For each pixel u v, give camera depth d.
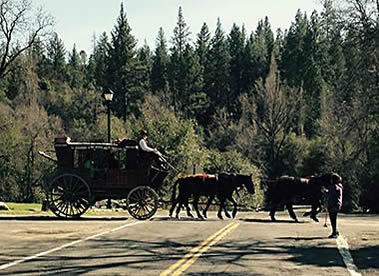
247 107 79.19
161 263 14.49
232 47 108.12
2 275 12.90
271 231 22.11
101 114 77.69
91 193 26.34
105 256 15.54
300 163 72.62
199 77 90.50
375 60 43.31
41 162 58.47
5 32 50.41
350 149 58.03
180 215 31.00
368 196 53.09
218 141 79.56
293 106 74.06
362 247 18.20
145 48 112.94
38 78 89.12
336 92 48.91
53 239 18.92
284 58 91.00
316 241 19.41
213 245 17.81
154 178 26.58
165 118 50.62
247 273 13.38
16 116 67.56
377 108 44.38
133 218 26.66
